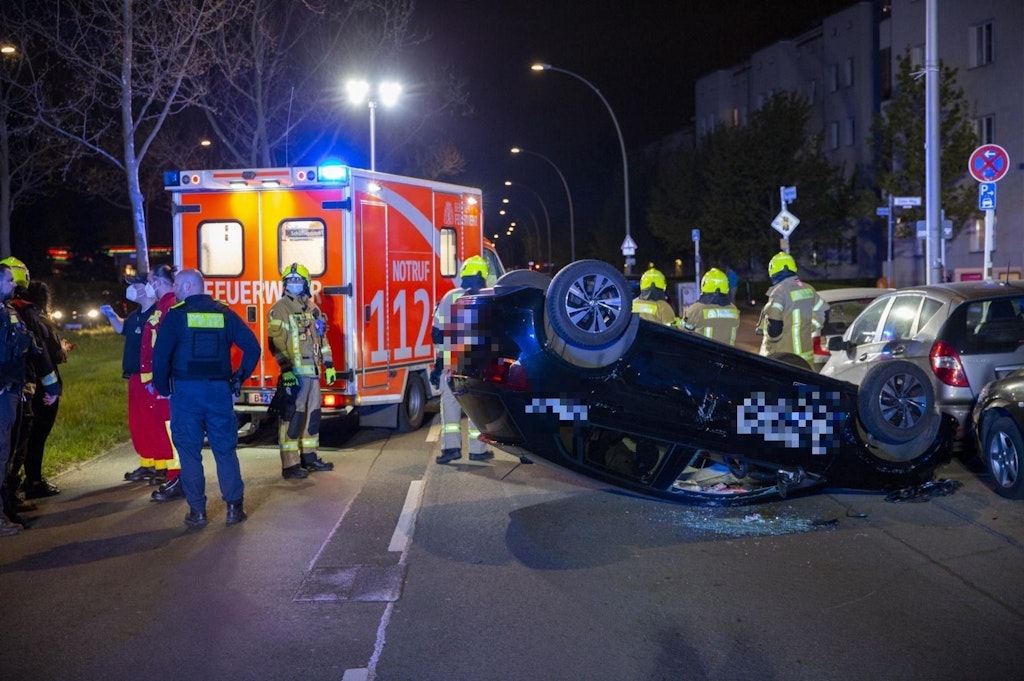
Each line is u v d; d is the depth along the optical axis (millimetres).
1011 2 33031
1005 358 8617
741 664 4730
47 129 31641
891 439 7387
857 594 5691
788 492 7434
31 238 51188
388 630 5246
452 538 7027
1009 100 33375
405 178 11727
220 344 7395
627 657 4836
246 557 6621
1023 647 4891
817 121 50375
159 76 22188
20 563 6539
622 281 6660
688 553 6570
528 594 5801
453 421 9758
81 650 5008
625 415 6898
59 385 8453
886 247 42312
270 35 26453
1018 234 33250
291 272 9234
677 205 48156
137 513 7941
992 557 6328
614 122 32875
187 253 10953
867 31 45906
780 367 7246
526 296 6809
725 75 60594
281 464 9164
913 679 4531
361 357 10836
